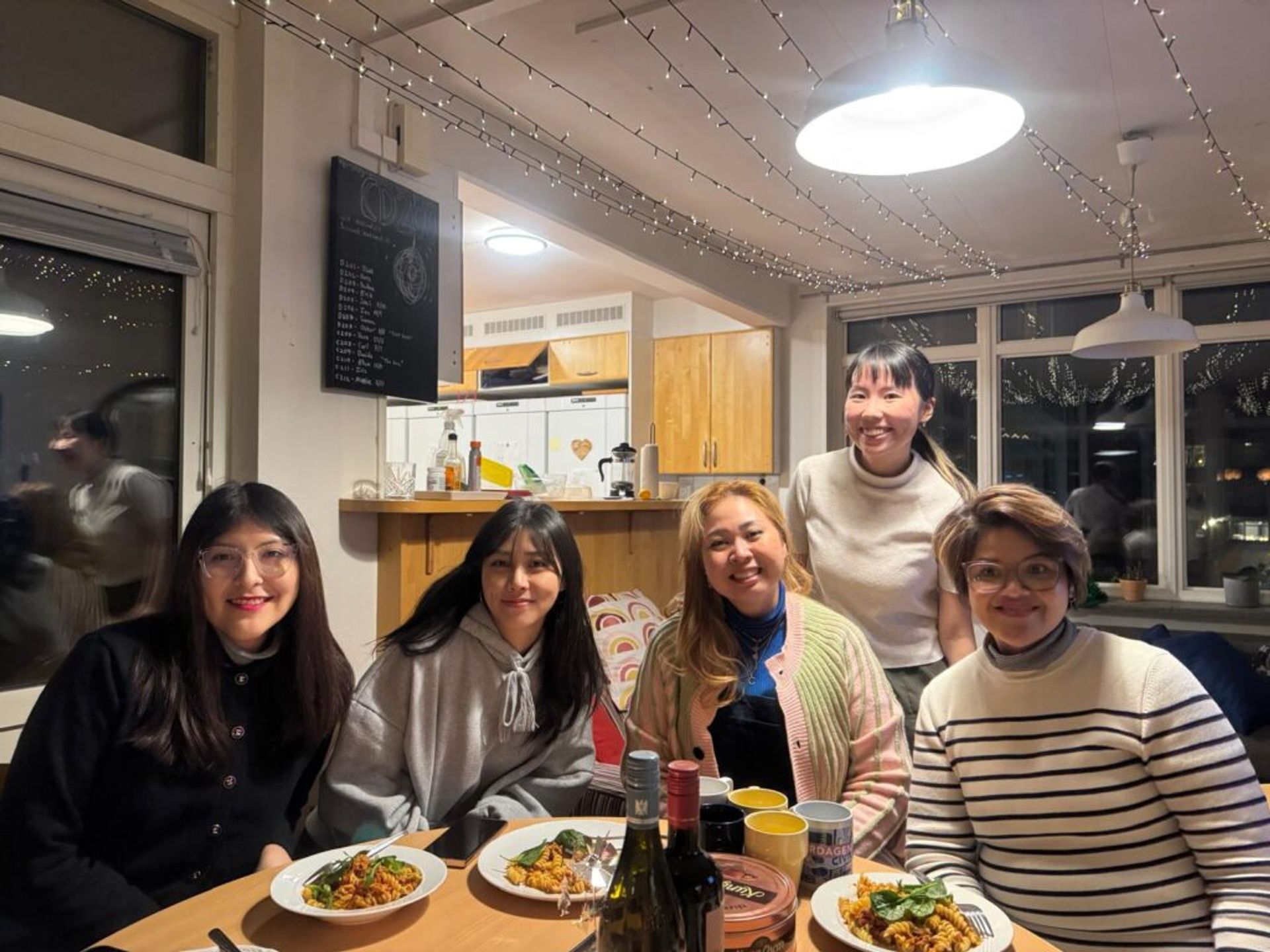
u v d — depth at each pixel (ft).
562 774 5.82
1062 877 4.25
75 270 6.84
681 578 5.47
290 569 4.97
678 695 5.36
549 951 3.37
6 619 6.40
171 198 7.31
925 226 13.87
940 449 6.99
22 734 4.64
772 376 17.92
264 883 3.98
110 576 7.02
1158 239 14.55
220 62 7.68
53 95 6.73
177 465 7.48
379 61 8.67
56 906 4.32
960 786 4.65
